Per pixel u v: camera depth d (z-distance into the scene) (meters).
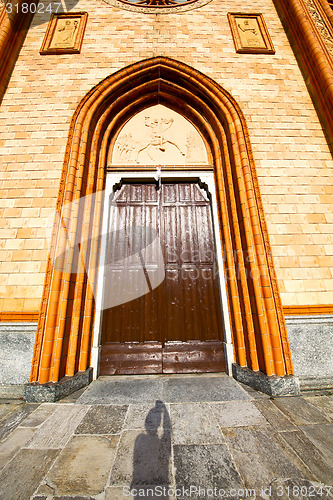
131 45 4.63
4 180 3.62
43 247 3.33
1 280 3.18
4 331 3.03
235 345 3.31
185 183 4.34
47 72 4.37
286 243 3.44
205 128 4.45
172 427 2.01
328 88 3.93
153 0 5.86
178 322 3.59
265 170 3.78
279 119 4.11
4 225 3.41
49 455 1.69
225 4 5.18
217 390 2.75
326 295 3.25
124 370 3.33
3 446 1.79
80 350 3.11
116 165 4.17
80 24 4.83
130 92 4.45
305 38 4.40
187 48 4.62
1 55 4.16
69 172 3.51
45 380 2.66
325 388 2.88
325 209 3.63
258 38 4.83
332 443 1.83
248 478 1.48
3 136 3.88
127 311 3.62
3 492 1.38
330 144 3.97
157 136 4.49
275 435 1.91
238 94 4.25
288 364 2.86
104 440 1.85
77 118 3.94
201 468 1.55
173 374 3.31
